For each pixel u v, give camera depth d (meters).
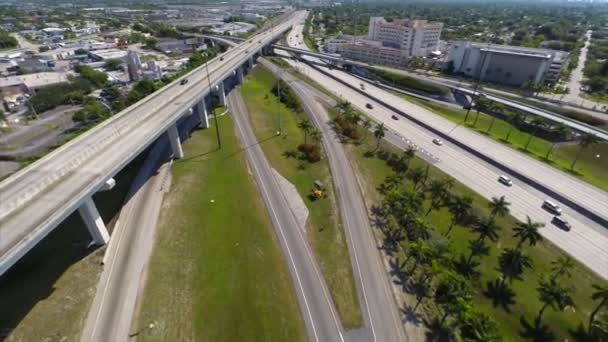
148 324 45.41
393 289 53.62
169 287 50.81
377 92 155.75
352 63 191.25
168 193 72.38
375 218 69.44
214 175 80.44
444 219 70.00
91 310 46.66
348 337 46.12
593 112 129.38
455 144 104.75
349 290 52.97
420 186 80.56
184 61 194.25
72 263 53.66
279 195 75.25
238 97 136.38
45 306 46.69
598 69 177.75
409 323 48.50
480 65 182.00
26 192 48.75
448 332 47.31
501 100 139.12
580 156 102.88
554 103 139.62
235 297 50.00
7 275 51.34
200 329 45.28
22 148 96.00
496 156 96.56
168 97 97.31
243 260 56.69
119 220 63.59
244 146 95.69
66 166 56.22
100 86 149.50
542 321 50.34
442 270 49.28
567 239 66.62
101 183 53.97
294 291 52.19
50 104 126.81
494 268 58.69
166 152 89.69
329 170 86.44
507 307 52.19
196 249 58.19
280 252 59.34
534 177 86.44
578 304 53.03
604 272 59.47
